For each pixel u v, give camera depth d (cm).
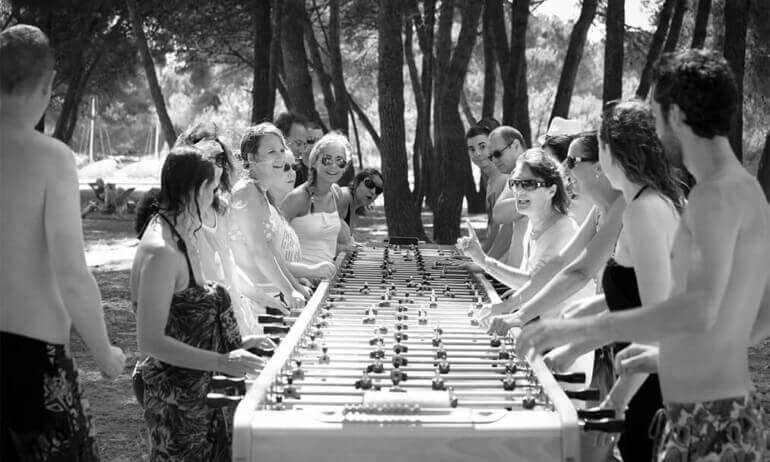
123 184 4522
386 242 1027
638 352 394
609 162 436
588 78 5212
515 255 748
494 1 2045
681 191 437
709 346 334
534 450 359
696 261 322
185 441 452
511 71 1891
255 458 359
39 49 392
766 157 1512
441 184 1599
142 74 4222
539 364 445
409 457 359
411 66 2628
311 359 480
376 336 528
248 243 634
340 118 2172
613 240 483
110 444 686
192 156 451
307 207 777
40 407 389
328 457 359
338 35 2167
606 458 459
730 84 333
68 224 391
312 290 712
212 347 459
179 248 449
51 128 4428
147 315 436
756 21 2255
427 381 439
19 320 387
